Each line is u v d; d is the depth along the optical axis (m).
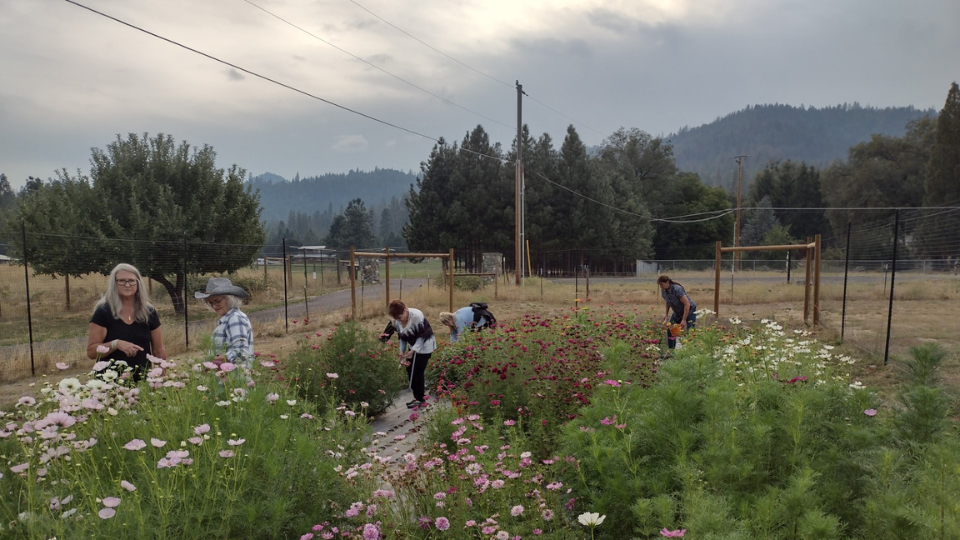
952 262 27.08
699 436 3.48
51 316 17.73
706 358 4.18
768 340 6.83
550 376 5.56
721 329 8.66
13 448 3.13
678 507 3.02
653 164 69.25
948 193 45.03
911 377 4.44
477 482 3.20
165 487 2.75
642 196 67.31
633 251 50.97
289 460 3.23
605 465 3.39
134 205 19.77
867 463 3.19
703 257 68.88
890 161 54.38
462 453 3.57
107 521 2.60
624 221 51.16
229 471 3.03
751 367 5.25
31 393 8.55
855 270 35.16
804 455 3.33
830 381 4.84
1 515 2.65
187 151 21.86
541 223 44.88
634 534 3.24
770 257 63.03
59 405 3.22
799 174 76.19
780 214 76.12
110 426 3.23
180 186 21.30
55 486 2.81
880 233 33.91
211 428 3.35
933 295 21.02
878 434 3.52
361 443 4.28
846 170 57.94
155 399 3.59
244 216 22.45
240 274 27.84
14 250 19.08
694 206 69.25
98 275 24.55
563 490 3.65
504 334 7.39
